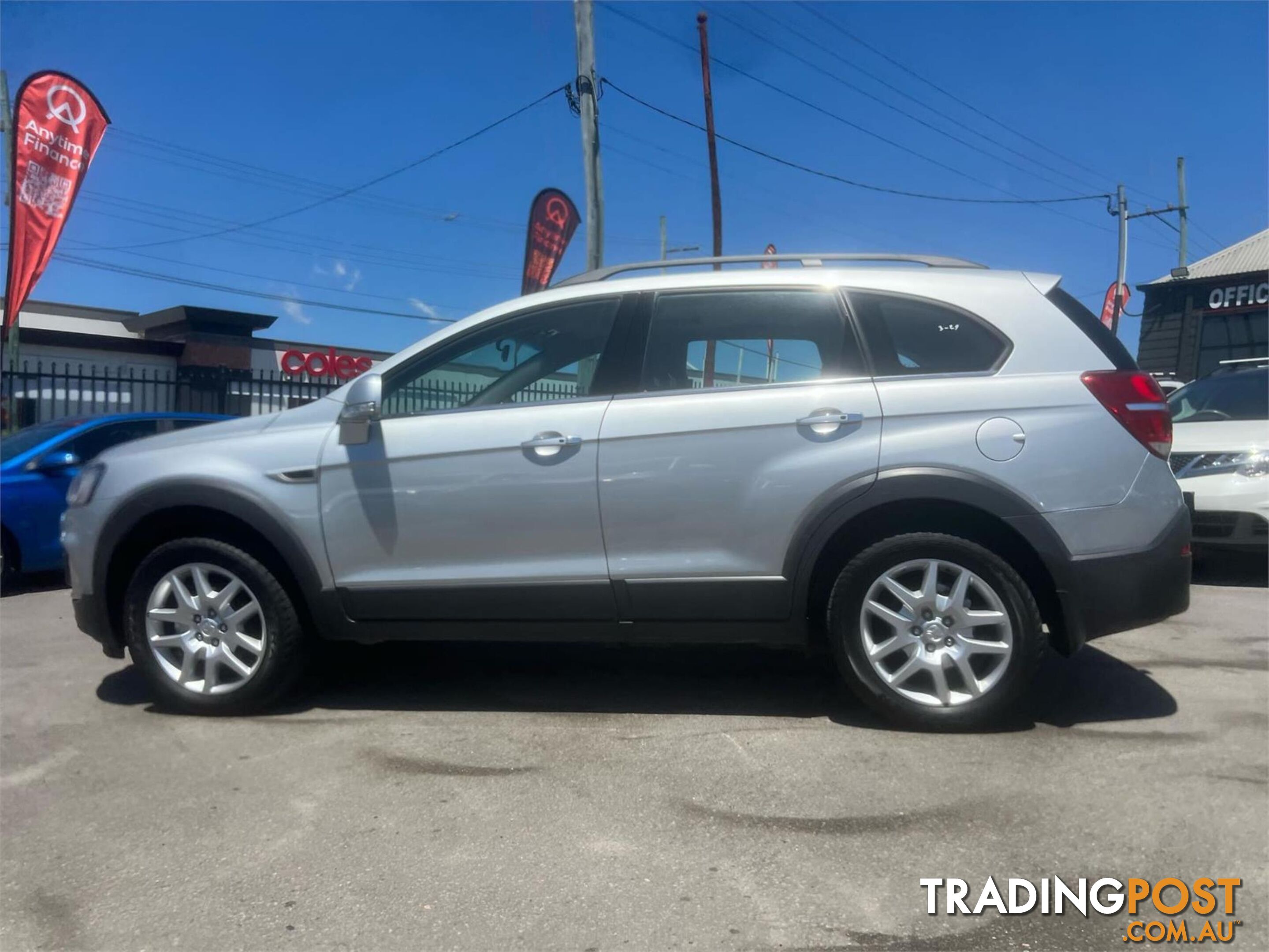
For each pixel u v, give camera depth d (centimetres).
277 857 307
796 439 392
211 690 432
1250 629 572
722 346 415
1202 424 748
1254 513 671
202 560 429
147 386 2177
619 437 402
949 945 257
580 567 407
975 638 389
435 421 419
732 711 433
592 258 1438
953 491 378
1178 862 296
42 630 625
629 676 490
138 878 296
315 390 2220
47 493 769
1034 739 389
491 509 410
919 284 408
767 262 435
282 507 420
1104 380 385
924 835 313
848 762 370
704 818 328
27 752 396
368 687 478
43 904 283
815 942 259
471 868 299
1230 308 2066
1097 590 377
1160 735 393
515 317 432
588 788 353
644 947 257
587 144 1417
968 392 387
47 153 1427
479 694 464
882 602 397
